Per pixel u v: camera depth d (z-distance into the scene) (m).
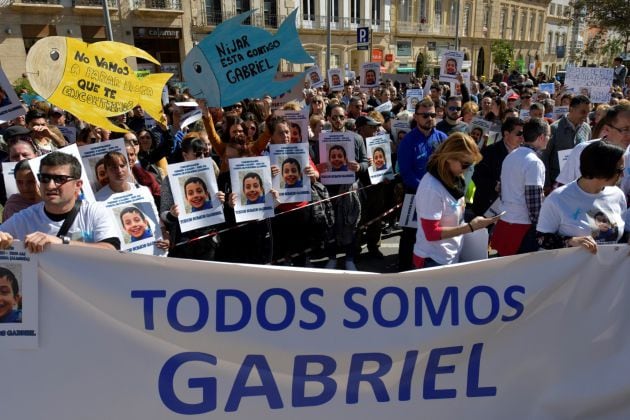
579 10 24.53
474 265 2.34
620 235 2.72
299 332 2.29
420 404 2.39
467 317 2.36
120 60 4.41
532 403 2.44
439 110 8.76
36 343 2.12
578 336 2.42
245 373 2.28
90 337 2.17
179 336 2.23
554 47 57.00
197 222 3.71
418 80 17.73
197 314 2.23
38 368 2.14
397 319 2.33
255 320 2.27
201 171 3.71
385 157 5.32
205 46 4.47
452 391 2.40
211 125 4.82
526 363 2.42
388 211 5.79
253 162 4.05
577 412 2.46
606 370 2.44
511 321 2.39
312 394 2.33
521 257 2.35
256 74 4.55
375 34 34.94
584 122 5.12
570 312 2.40
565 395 2.44
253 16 27.88
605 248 2.37
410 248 4.74
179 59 26.38
